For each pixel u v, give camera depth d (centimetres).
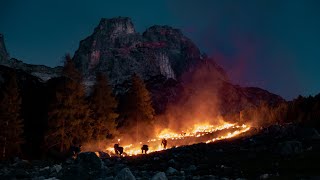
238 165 2791
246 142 4125
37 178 2633
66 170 2961
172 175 2552
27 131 5962
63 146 5453
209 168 2784
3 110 5069
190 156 3675
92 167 2931
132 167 3209
